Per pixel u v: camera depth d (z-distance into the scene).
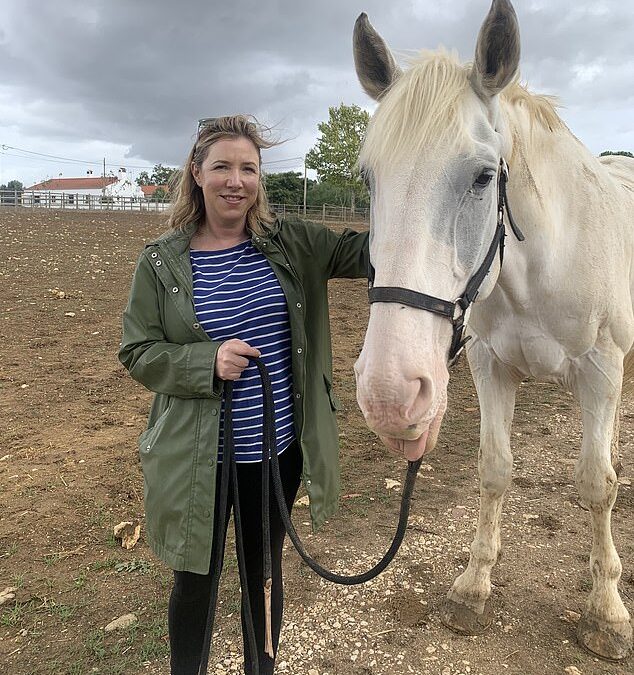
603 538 2.41
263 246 1.87
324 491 1.91
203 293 1.80
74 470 3.89
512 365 2.54
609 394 2.37
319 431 1.91
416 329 1.52
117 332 7.41
